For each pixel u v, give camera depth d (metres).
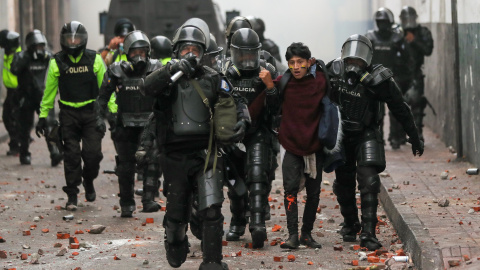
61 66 22.28
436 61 37.16
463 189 22.70
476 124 26.52
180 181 14.09
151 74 13.96
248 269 15.80
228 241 18.50
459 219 18.25
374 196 17.38
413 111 32.88
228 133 13.77
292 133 17.09
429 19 40.16
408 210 19.47
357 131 17.38
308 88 17.03
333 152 16.95
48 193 25.64
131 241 18.62
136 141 21.45
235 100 14.32
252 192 17.41
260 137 17.62
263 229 17.30
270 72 18.23
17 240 18.80
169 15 46.03
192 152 14.02
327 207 22.70
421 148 17.88
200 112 13.98
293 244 17.42
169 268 15.98
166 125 14.08
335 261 16.44
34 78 31.08
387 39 32.59
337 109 17.02
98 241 18.64
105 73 21.30
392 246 17.48
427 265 15.02
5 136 39.91
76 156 22.66
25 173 29.69
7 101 34.03
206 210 13.80
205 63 19.42
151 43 25.02
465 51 28.27
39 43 30.94
